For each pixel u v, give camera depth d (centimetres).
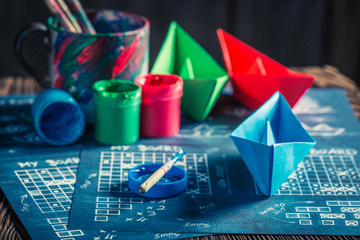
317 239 80
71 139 105
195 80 112
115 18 123
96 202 87
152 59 210
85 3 198
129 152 103
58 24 118
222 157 102
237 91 123
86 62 107
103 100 102
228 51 127
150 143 106
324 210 87
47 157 100
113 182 93
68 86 110
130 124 105
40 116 102
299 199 89
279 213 85
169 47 122
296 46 212
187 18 206
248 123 97
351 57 209
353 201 89
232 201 88
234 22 208
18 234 79
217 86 112
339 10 205
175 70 126
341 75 144
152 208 86
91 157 100
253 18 208
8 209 85
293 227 82
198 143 107
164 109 107
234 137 91
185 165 99
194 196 89
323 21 208
